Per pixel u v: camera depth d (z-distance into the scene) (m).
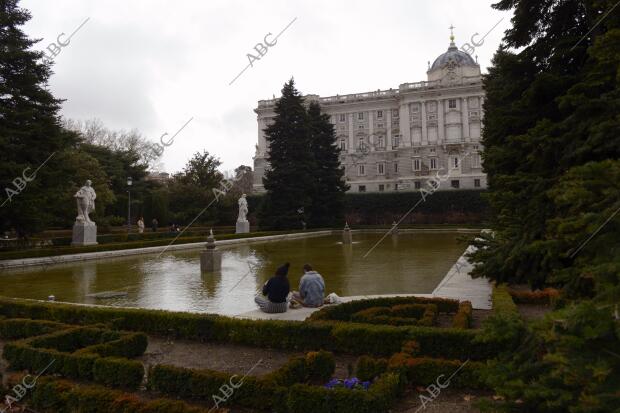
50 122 23.30
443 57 79.56
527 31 8.31
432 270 18.22
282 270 10.19
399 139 81.00
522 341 4.14
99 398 5.20
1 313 10.22
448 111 77.44
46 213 24.34
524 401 3.71
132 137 66.56
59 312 9.63
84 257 24.34
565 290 4.88
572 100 5.94
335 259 23.28
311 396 5.11
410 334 7.06
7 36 22.61
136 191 54.78
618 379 2.96
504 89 8.59
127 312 9.18
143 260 24.30
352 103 84.75
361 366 6.09
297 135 48.97
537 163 6.77
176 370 5.89
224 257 25.28
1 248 25.33
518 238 6.48
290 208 48.47
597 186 3.82
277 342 7.95
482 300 11.24
